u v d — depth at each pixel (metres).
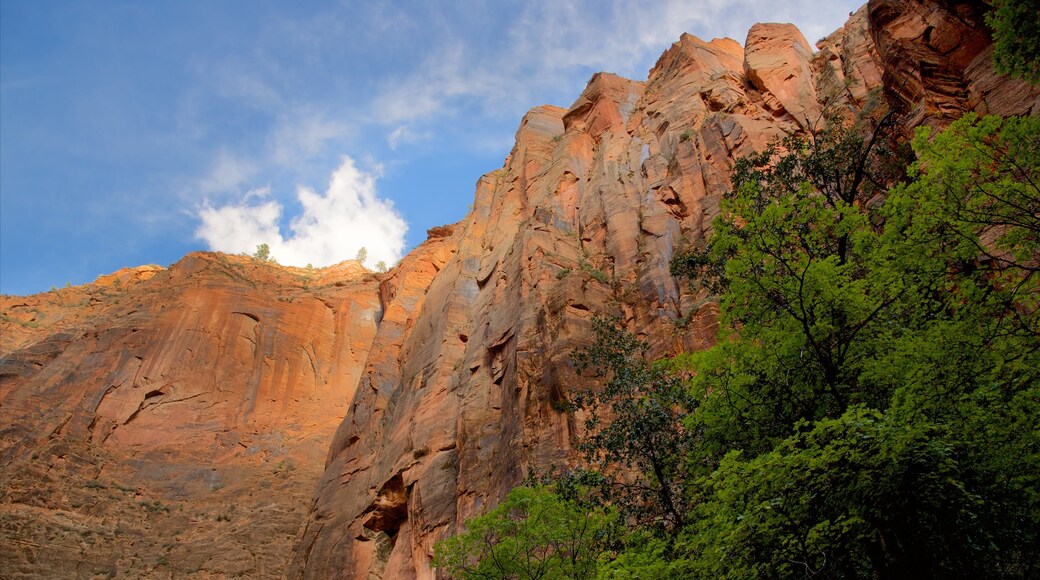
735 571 11.38
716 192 38.84
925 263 12.51
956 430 10.59
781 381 13.98
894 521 10.52
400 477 41.25
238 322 88.56
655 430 18.81
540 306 37.44
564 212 49.09
